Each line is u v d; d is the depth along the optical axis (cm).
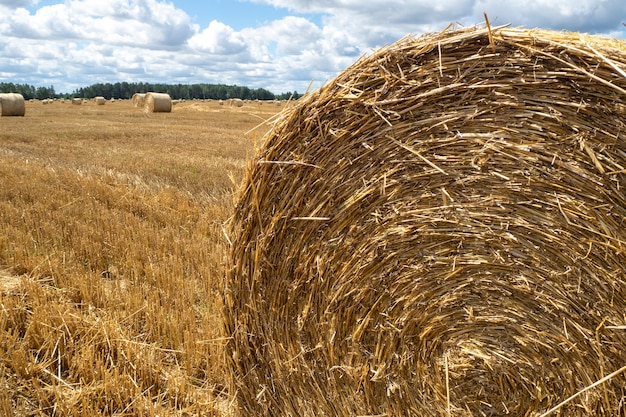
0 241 643
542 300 296
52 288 538
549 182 283
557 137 278
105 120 2853
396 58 301
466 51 288
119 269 612
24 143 1644
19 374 402
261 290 356
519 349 308
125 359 417
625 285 274
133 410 374
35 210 786
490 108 289
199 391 397
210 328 459
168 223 760
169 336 461
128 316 485
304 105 328
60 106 4891
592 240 278
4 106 2923
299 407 356
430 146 304
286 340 354
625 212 270
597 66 262
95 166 1184
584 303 286
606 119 267
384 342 332
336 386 345
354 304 332
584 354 289
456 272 312
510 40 277
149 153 1451
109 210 827
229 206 848
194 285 557
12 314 470
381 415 339
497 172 293
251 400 370
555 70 273
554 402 303
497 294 307
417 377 332
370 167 319
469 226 304
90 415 359
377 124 313
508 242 298
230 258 361
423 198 311
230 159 1369
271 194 344
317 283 340
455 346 322
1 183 945
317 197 333
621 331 279
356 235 327
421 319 324
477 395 325
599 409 290
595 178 273
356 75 313
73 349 431
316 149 330
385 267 324
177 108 4619
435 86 296
